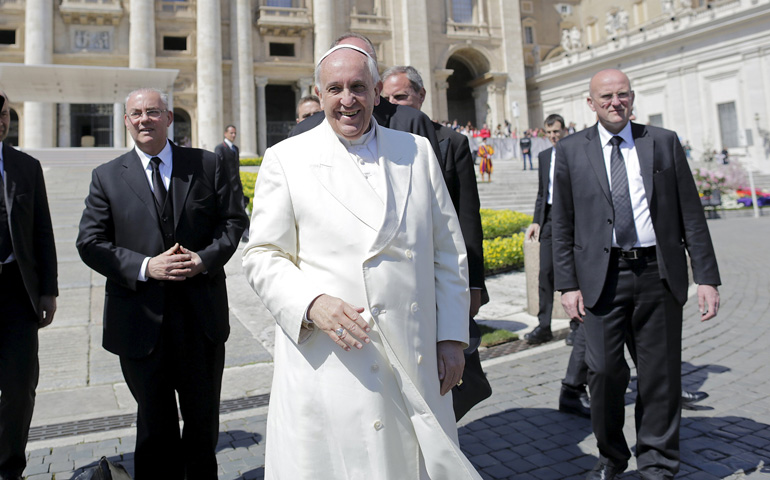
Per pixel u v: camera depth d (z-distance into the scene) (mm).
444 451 2041
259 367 5840
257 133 37625
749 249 13234
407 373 2117
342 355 2125
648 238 3314
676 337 3289
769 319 6941
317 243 2211
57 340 6555
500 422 4355
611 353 3330
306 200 2236
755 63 30391
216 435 3311
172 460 3201
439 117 41125
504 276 10695
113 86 24250
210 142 34094
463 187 3291
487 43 42938
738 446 3756
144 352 3088
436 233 2412
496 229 12688
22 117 34406
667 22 34781
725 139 32125
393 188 2271
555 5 50688
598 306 3391
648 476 3205
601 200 3400
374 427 2074
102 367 5777
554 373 5449
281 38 38031
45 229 3680
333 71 2197
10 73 22312
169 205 3332
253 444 4035
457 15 42938
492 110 42656
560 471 3572
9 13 33594
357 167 2283
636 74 36688
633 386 5008
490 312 8016
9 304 3375
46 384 5340
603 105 3402
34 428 4398
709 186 25453
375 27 39344
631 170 3408
